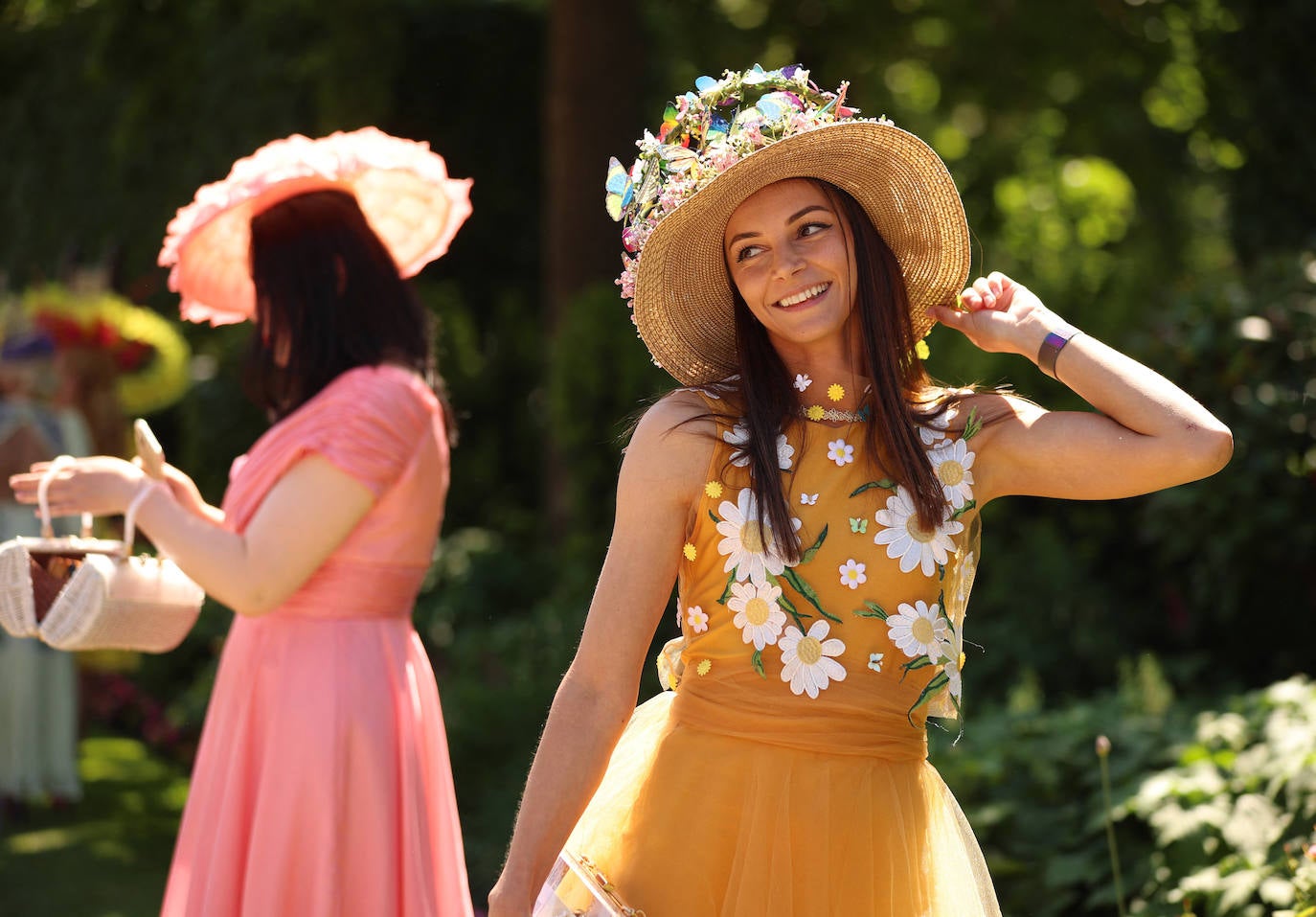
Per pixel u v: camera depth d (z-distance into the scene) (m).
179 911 3.73
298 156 3.85
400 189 4.41
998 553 8.05
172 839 8.15
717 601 3.11
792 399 3.19
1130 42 14.07
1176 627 7.50
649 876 3.02
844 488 3.11
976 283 3.41
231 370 13.05
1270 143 9.83
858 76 15.23
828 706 3.02
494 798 7.46
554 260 11.55
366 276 3.86
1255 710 5.58
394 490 3.71
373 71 13.48
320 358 3.78
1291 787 4.74
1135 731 5.66
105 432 9.88
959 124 18.06
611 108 11.47
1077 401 8.06
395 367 3.82
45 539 3.70
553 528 10.29
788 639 3.04
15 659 8.23
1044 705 7.40
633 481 3.16
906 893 2.97
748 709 3.05
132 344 10.07
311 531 3.58
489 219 14.48
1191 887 4.59
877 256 3.24
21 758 8.27
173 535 3.55
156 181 13.74
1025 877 5.24
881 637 3.06
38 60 14.93
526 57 14.30
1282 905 4.32
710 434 3.15
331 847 3.56
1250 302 7.18
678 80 14.27
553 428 10.08
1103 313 9.03
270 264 3.82
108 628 3.72
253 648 3.71
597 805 3.21
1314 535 6.82
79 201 14.08
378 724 3.66
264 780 3.60
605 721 3.09
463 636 9.34
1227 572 7.01
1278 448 6.86
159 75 13.66
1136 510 7.84
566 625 8.81
